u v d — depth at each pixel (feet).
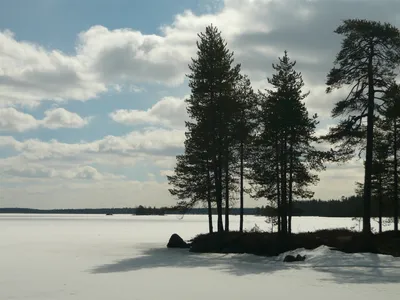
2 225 392.47
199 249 122.83
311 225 371.97
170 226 399.03
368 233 95.71
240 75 132.36
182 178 130.72
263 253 106.52
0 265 92.22
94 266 89.81
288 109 113.39
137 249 135.33
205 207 133.28
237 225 372.38
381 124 125.08
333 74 99.86
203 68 128.77
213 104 127.75
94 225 411.13
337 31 99.55
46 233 246.06
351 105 98.07
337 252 90.68
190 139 130.00
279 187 116.57
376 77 97.50
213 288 61.16
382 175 125.59
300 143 115.03
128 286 63.77
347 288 58.65
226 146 124.47
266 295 55.11
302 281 65.41
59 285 65.16
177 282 66.90
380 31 94.32
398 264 77.97
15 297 56.03
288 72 121.90
